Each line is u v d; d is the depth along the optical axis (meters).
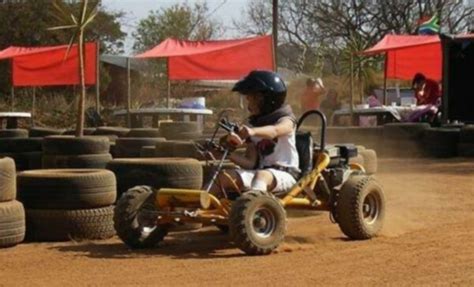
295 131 8.69
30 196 9.14
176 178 9.48
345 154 9.19
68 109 38.34
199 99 24.22
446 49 23.03
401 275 6.97
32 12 46.50
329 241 8.71
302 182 8.52
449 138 20.22
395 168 17.53
